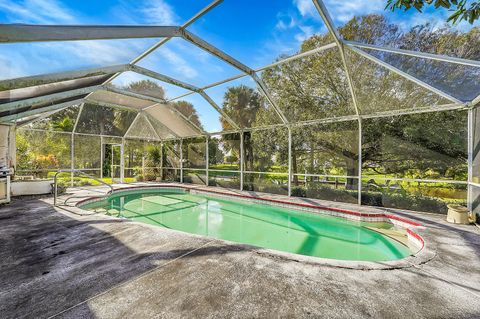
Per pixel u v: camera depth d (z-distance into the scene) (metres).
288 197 7.41
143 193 9.59
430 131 5.46
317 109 6.28
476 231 3.79
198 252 2.80
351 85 4.90
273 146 8.43
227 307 1.77
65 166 8.99
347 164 6.71
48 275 2.24
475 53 2.99
